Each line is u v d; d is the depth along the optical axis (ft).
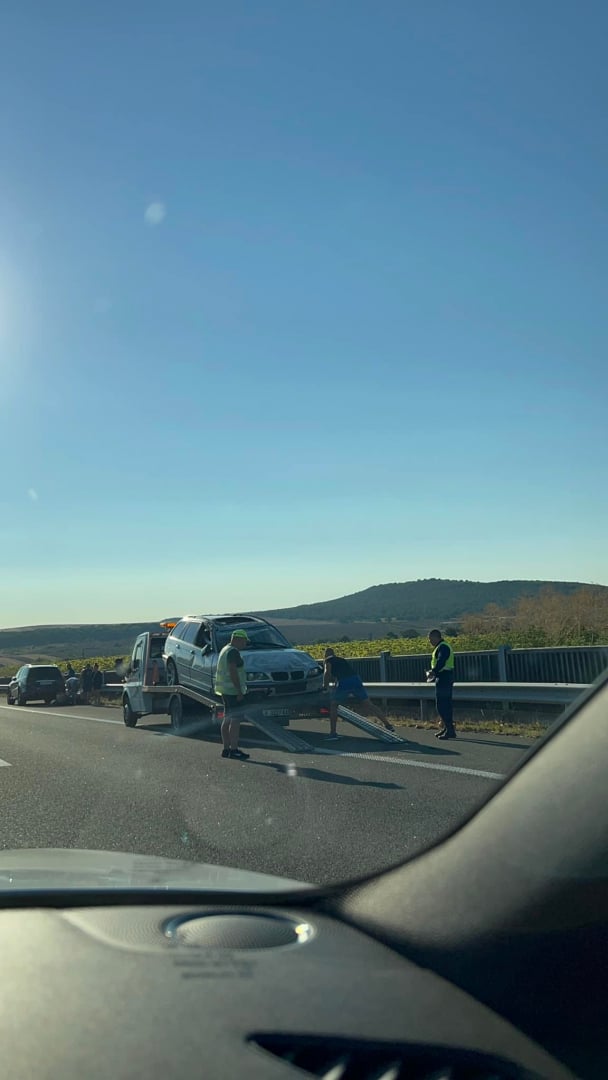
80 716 88.69
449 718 50.39
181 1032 5.61
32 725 74.64
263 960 6.81
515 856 7.13
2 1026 5.54
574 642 96.07
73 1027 5.57
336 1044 5.85
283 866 23.26
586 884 6.68
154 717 85.20
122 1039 5.48
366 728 50.83
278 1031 5.78
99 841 26.66
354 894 8.20
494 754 42.96
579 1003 6.62
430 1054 6.05
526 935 6.89
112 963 6.49
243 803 32.45
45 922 7.38
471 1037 6.30
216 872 9.62
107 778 39.83
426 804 31.07
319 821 28.86
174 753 49.49
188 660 61.11
